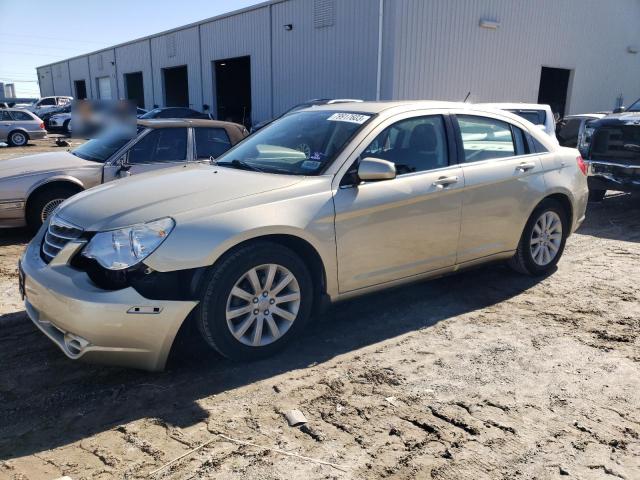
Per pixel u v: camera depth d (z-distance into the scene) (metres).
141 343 3.23
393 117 4.30
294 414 3.07
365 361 3.74
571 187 5.43
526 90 21.61
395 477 2.59
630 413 3.13
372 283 4.12
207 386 3.41
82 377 3.53
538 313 4.61
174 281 3.27
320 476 2.60
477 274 5.61
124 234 3.28
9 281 5.29
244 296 3.52
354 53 18.81
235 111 28.45
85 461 2.70
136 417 3.09
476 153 4.75
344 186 3.90
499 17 19.80
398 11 17.11
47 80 54.16
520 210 4.99
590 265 5.97
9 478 2.57
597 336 4.16
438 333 4.20
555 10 21.81
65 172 6.68
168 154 7.10
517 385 3.43
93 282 3.27
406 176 4.22
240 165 4.39
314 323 4.39
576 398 3.28
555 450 2.79
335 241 3.81
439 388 3.38
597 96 24.94
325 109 4.79
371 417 3.08
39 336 4.10
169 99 33.00
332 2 19.36
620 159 8.37
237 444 2.84
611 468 2.66
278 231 3.54
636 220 8.39
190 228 3.31
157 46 32.03
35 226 6.70
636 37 25.83
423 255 4.37
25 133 23.52
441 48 18.38
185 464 2.68
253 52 23.94
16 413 3.12
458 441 2.86
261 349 3.67
